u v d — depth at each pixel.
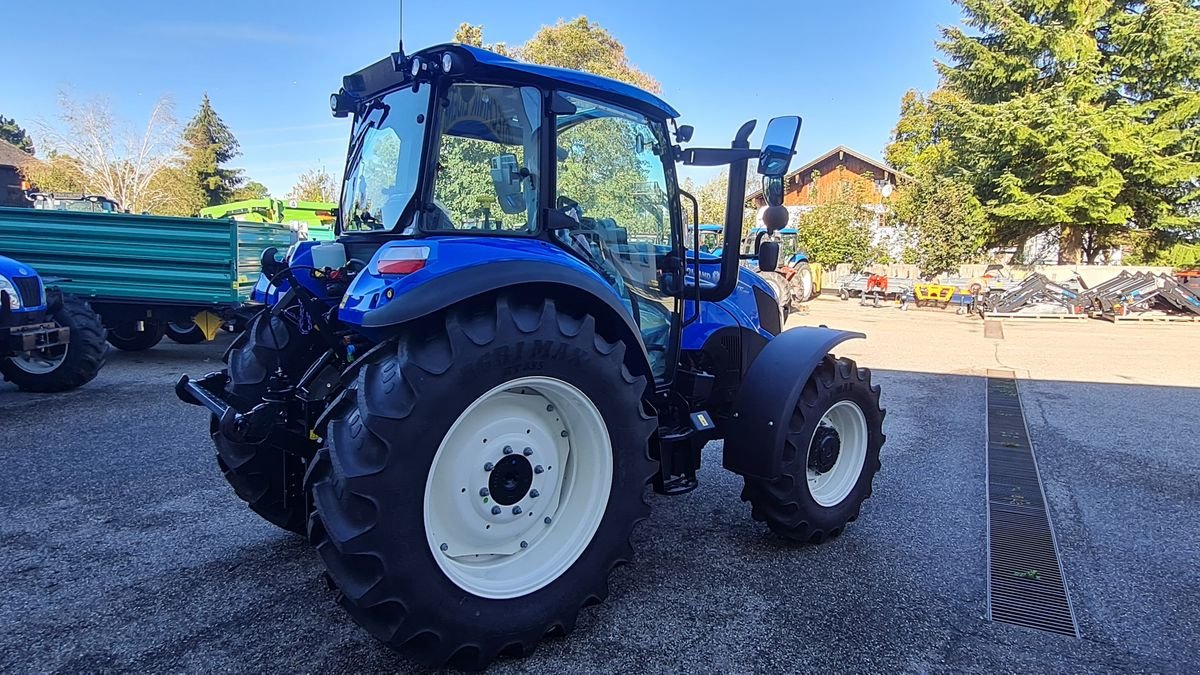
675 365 3.30
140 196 31.33
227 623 2.62
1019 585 3.09
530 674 2.36
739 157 3.16
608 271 3.01
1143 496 4.26
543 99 2.68
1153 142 18.69
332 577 2.10
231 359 3.32
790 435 3.22
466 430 2.37
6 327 5.61
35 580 2.93
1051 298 14.79
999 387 7.64
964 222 19.77
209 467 4.39
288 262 3.23
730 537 3.54
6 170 33.81
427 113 2.55
